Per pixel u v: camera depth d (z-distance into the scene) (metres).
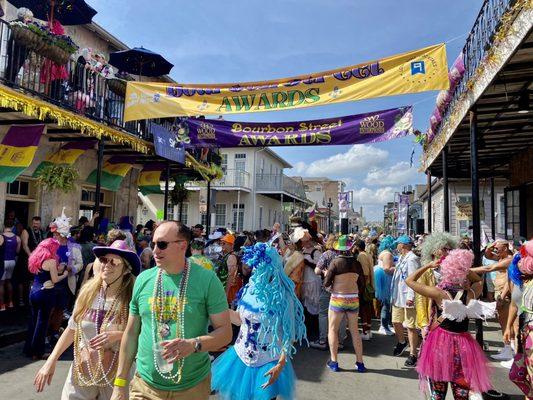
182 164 13.37
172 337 2.45
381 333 8.14
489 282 8.63
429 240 4.41
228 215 28.53
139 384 2.53
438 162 11.97
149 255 8.08
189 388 2.48
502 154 11.34
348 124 9.36
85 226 8.20
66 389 2.92
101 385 2.87
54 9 9.77
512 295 4.50
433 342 3.67
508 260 4.75
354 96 7.29
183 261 2.56
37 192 10.11
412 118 8.95
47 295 5.76
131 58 12.09
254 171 29.03
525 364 3.60
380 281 8.09
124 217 10.45
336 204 66.94
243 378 3.27
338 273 5.79
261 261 3.43
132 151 11.59
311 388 5.02
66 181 9.07
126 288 3.02
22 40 7.55
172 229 2.50
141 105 8.73
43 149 10.11
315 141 9.61
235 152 29.44
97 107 9.82
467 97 6.67
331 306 5.83
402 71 7.02
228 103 8.30
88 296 2.99
